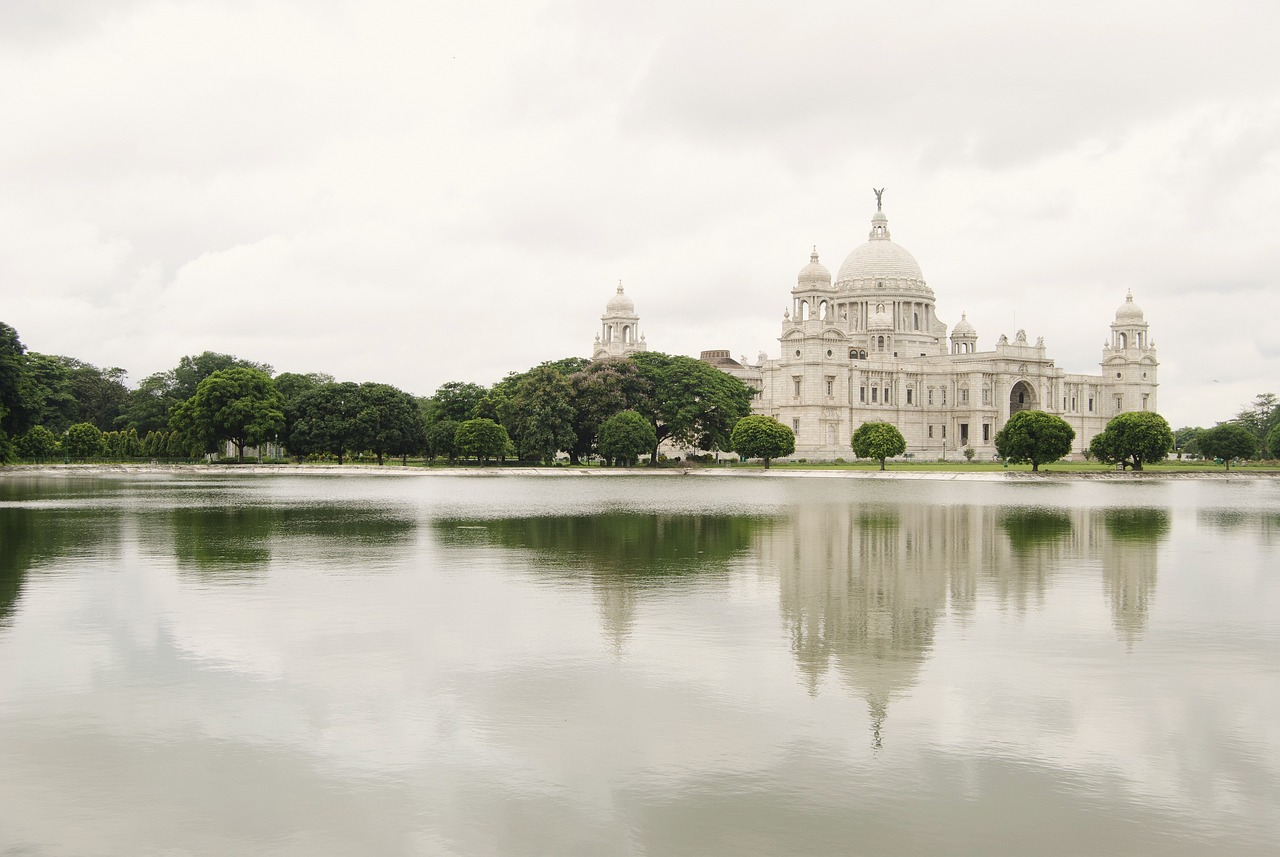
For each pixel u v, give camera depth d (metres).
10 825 21.88
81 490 125.62
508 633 37.66
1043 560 57.31
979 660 33.88
